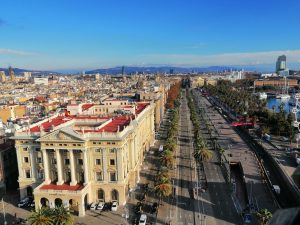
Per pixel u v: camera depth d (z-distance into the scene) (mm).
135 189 152250
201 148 184625
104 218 124562
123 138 134250
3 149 155375
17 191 157000
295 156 194250
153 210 128125
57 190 128375
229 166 183000
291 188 139625
